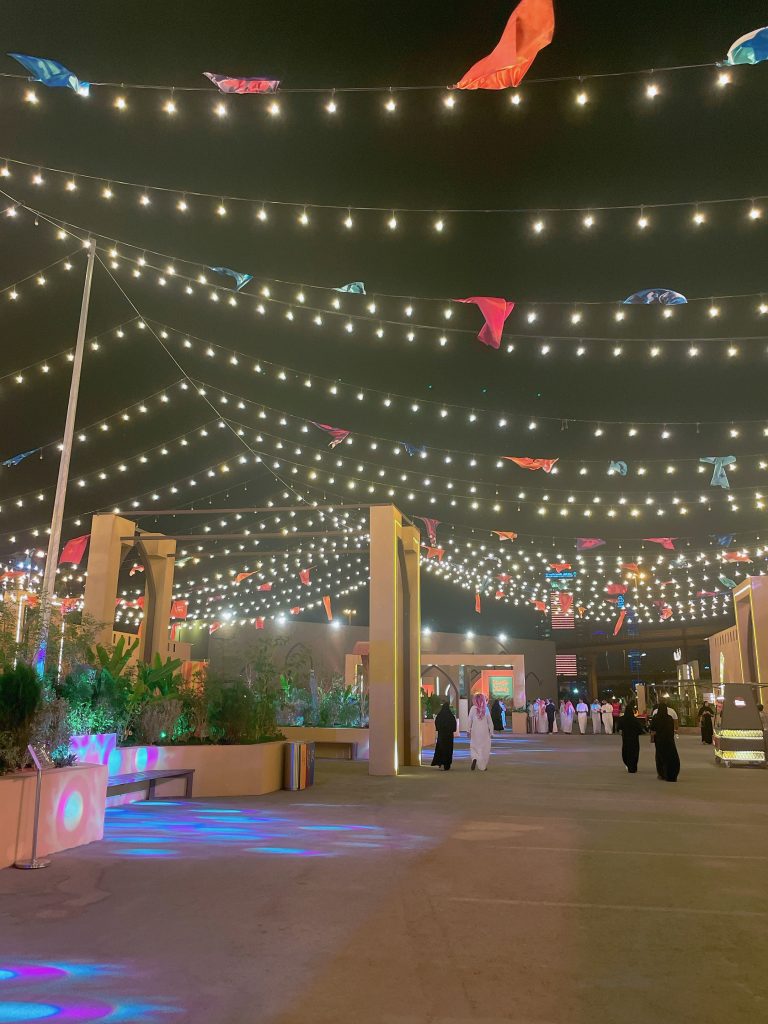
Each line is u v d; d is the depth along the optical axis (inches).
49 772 274.4
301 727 777.6
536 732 1492.4
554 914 199.5
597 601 1566.2
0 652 316.2
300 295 584.4
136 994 141.3
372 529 618.5
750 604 996.6
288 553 654.5
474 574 1423.5
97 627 395.2
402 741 681.6
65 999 138.7
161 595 691.4
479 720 654.5
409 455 945.5
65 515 933.2
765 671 939.3
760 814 391.2
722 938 180.1
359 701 852.0
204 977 150.3
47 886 222.4
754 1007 138.2
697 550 1117.1
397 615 658.8
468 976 152.7
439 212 424.5
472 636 1813.5
